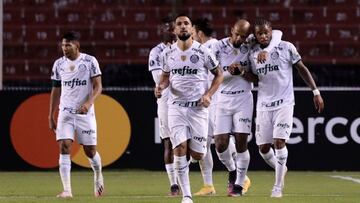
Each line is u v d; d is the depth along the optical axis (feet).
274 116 106.22
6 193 119.55
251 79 109.81
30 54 242.37
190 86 93.25
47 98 165.37
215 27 245.04
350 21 249.75
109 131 165.68
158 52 117.80
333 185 135.54
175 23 95.40
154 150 166.40
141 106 165.99
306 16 250.57
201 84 93.97
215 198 104.32
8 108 165.58
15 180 145.69
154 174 159.33
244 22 108.17
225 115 111.04
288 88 105.81
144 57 241.76
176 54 93.50
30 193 119.75
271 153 110.83
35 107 165.27
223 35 244.42
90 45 242.99
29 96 165.48
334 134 166.09
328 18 249.96
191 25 94.58
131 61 239.91
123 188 129.39
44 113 165.37
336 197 107.76
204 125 94.43
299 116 165.89
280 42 105.09
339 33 246.27
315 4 252.42
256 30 104.58
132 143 166.09
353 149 166.20
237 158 110.83
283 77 105.40
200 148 94.68
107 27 247.09
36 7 253.03
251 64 108.17
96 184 115.03
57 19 251.19
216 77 93.71
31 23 250.37
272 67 104.99
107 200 101.04
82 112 108.37
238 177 110.73
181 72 93.15
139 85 221.05
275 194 107.14
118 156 165.99
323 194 115.85
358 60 238.68
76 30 247.29
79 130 111.75
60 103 111.34
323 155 166.20
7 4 251.60
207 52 93.15
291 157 166.40
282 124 105.09
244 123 109.91
